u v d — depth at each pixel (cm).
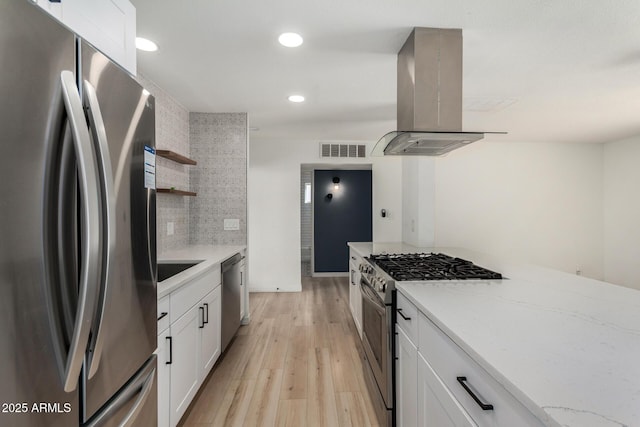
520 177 504
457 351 100
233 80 250
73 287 76
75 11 91
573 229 506
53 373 71
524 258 504
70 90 74
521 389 67
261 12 161
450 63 177
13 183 62
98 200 78
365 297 228
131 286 105
